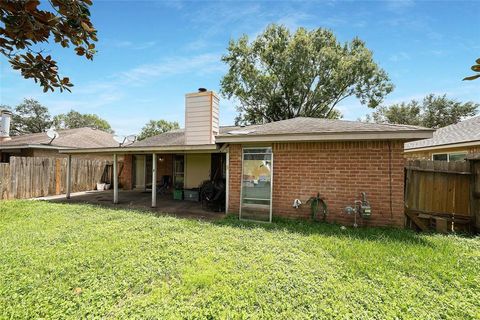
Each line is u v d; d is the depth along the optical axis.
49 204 8.04
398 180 5.56
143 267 3.32
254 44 21.44
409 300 2.63
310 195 6.25
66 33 2.12
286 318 2.37
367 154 5.79
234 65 21.83
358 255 3.73
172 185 12.17
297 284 2.90
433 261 3.54
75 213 6.64
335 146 6.06
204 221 6.01
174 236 4.58
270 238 4.60
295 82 20.05
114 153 8.86
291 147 6.46
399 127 5.62
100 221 5.73
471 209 5.47
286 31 20.58
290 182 6.45
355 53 20.41
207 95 8.95
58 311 2.46
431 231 5.55
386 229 5.37
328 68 19.84
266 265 3.40
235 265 3.40
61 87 2.52
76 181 12.51
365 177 5.80
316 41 19.91
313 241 4.39
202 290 2.82
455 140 8.96
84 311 2.47
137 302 2.62
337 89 20.23
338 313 2.43
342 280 3.04
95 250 3.86
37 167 10.56
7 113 15.05
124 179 13.95
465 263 3.51
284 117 22.53
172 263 3.45
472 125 10.17
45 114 32.06
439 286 2.91
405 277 3.10
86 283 2.95
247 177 6.82
